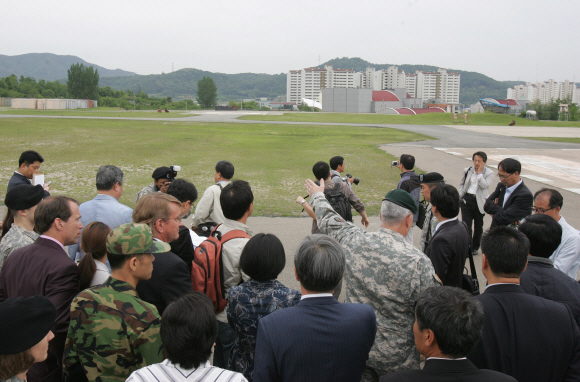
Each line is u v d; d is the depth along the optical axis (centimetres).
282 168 1817
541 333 238
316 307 230
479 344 243
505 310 245
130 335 236
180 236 369
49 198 306
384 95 16275
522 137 3750
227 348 327
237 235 336
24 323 183
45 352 197
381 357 280
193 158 2033
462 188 782
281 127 4466
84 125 3775
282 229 924
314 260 228
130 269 250
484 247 262
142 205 319
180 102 15625
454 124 6197
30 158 593
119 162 1831
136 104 14200
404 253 275
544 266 299
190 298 209
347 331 224
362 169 1828
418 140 3309
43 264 286
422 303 206
